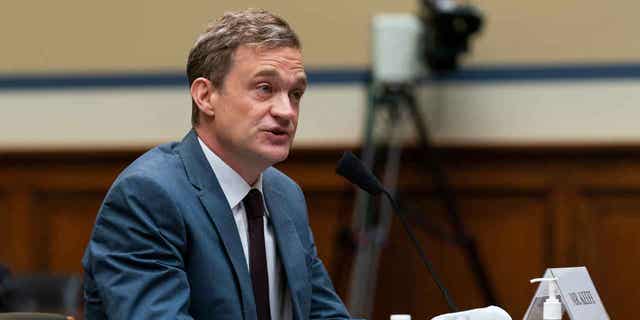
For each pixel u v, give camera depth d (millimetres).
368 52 11602
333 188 11539
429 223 10680
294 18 11727
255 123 4938
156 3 11859
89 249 4934
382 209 10781
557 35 11391
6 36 12023
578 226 11273
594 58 11344
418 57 10766
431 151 10750
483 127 11430
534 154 11352
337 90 11609
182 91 11828
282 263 5320
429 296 11359
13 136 12039
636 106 11258
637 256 11180
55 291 8281
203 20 11797
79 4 11938
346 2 11648
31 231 11930
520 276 11328
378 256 11109
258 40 4957
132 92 11898
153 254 4766
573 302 4746
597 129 11320
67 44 11969
